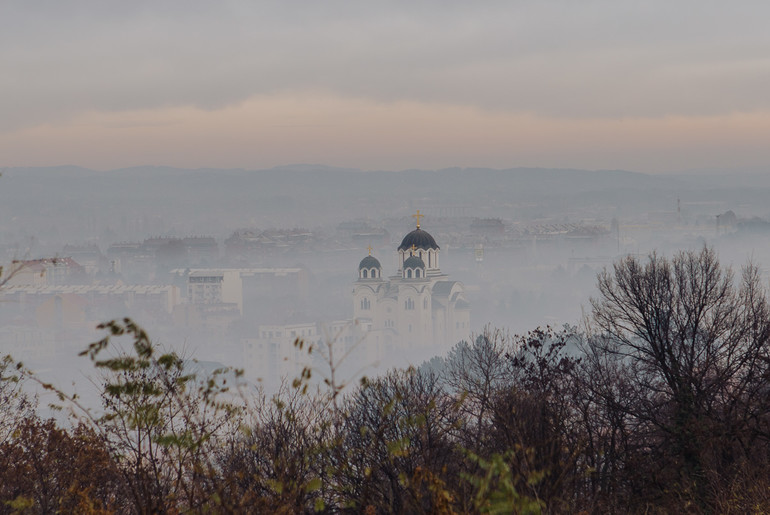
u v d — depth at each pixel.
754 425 50.72
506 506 21.97
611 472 46.12
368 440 33.84
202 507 24.42
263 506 25.52
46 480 35.31
